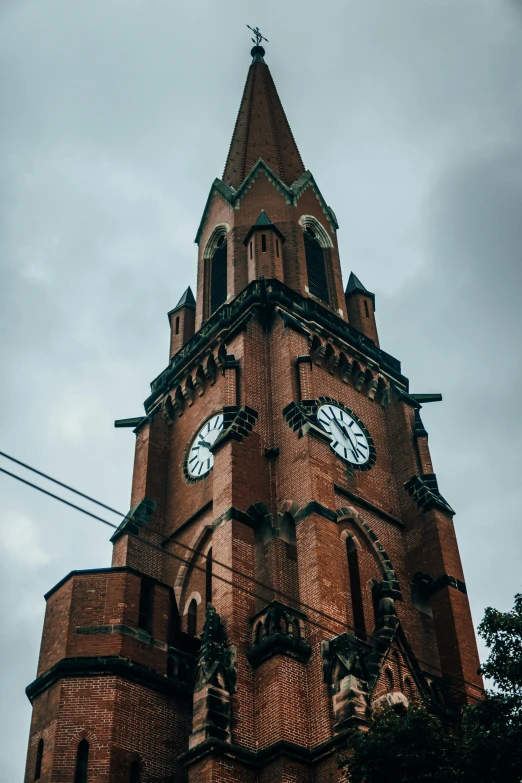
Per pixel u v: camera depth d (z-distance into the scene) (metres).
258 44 78.44
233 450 44.59
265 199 62.06
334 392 52.38
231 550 41.09
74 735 35.19
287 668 36.84
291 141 69.56
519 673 30.89
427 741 29.05
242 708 36.47
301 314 53.28
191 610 45.66
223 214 63.19
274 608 38.38
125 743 35.47
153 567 48.47
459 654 43.47
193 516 48.44
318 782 34.25
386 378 55.47
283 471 44.72
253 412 46.84
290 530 42.84
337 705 35.47
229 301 56.88
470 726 30.06
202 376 53.91
